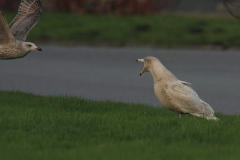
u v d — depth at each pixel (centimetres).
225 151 1822
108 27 9256
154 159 1686
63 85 4728
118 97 4069
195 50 7850
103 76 5459
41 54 7550
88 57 7181
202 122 2361
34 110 2766
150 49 7962
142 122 2395
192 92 2495
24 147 1831
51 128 2180
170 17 9969
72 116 2531
